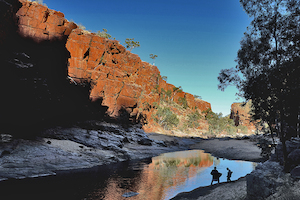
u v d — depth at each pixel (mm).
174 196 13172
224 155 38594
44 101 28234
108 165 25078
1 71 21234
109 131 43344
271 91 10555
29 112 25984
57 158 21922
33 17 27719
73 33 47719
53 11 32500
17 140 21922
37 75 26859
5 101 22625
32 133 26078
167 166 26062
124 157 32000
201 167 25531
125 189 14656
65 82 35500
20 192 12383
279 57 10461
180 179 18625
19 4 25656
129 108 63250
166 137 74062
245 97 12180
